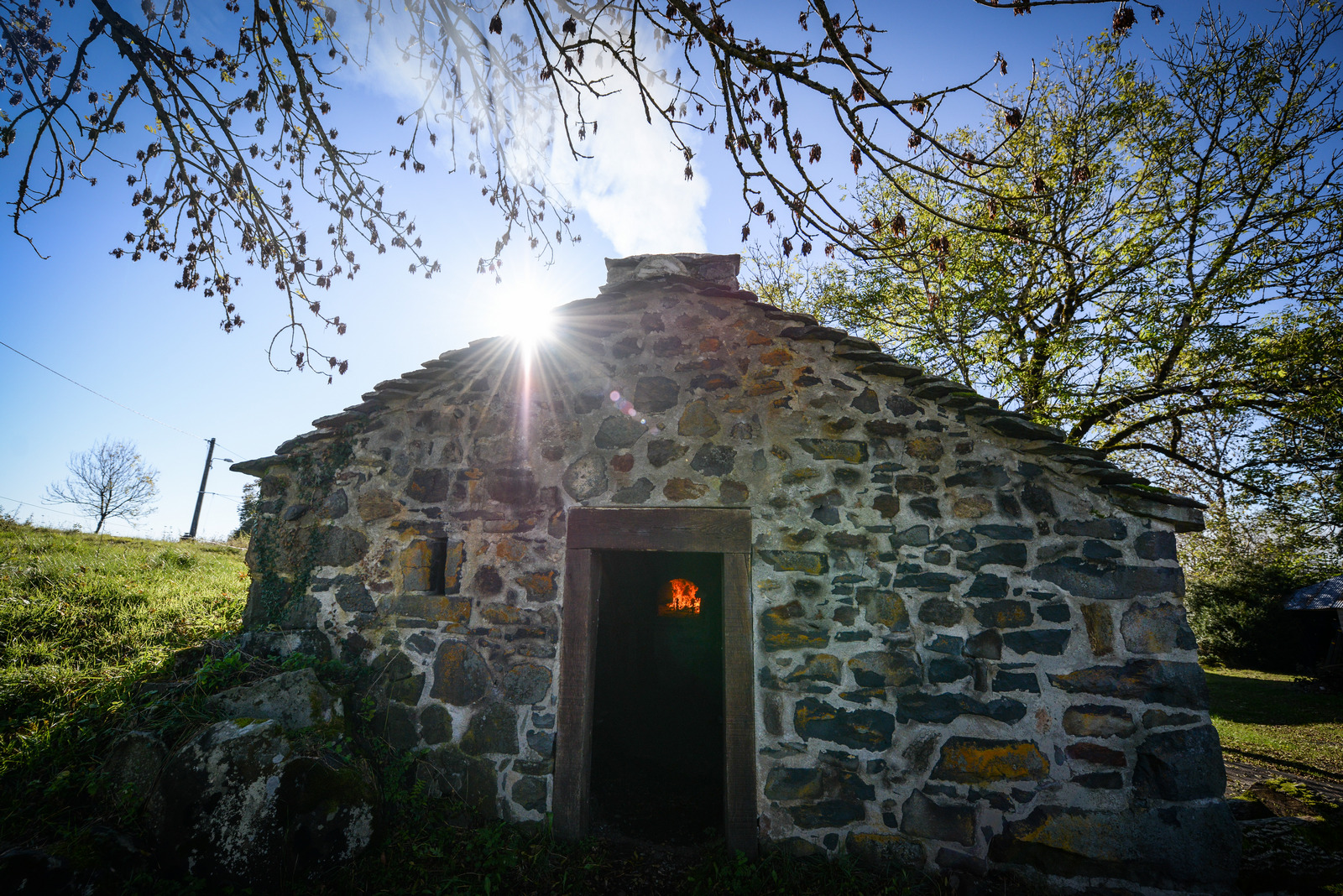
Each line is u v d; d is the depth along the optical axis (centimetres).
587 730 404
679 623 792
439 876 346
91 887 284
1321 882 359
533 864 366
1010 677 362
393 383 468
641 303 452
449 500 448
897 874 345
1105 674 356
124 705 386
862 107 218
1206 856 335
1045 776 350
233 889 303
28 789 337
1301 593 1630
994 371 930
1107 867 338
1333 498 812
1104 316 864
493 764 403
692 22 218
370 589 447
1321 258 766
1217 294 809
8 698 400
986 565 377
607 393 443
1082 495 376
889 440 402
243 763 319
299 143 327
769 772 372
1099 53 923
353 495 466
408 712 421
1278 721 1048
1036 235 861
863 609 382
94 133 302
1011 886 342
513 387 457
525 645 415
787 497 403
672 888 362
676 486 417
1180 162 866
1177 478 971
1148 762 345
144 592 629
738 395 424
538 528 430
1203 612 1708
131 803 330
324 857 328
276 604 462
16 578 602
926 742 362
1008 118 208
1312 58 805
